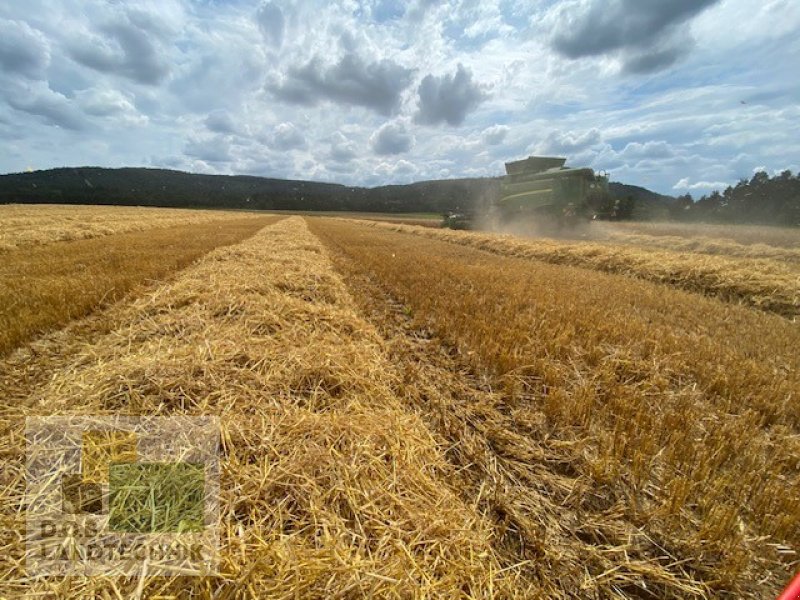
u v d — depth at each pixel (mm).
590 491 2584
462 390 3912
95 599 1654
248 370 3492
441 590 1823
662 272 10797
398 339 5406
